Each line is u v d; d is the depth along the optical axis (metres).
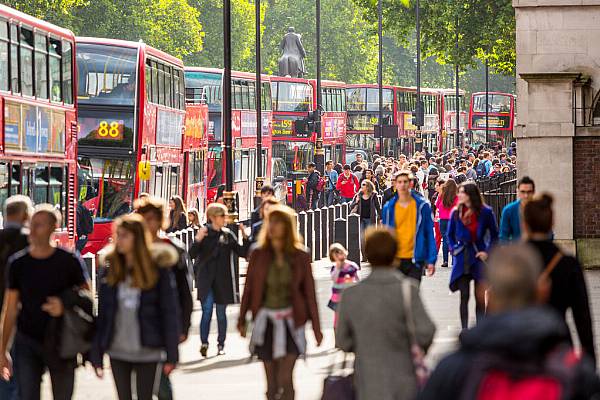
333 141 129.88
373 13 132.62
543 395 8.74
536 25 51.59
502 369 8.84
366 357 16.61
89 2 155.88
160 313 18.14
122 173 59.75
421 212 30.22
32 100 42.75
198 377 28.02
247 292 20.78
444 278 50.19
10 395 21.75
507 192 61.28
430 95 174.12
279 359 20.69
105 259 18.27
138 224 18.08
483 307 28.75
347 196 82.75
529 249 9.35
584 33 51.38
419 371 16.55
